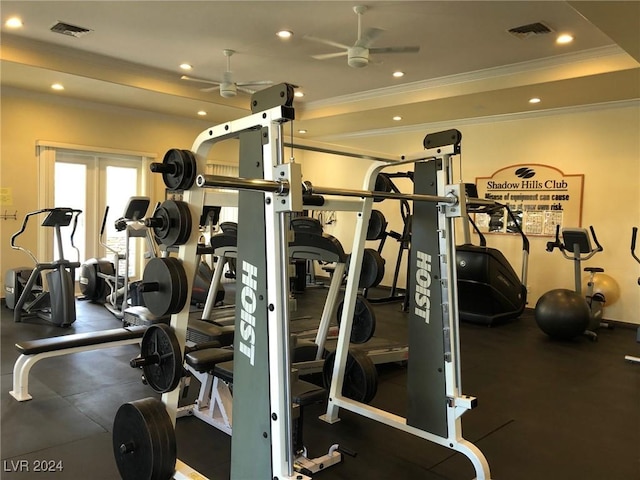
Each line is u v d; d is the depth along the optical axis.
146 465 1.83
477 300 5.65
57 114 6.43
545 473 2.40
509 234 6.76
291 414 1.57
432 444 2.68
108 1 3.99
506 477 2.36
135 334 3.47
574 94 5.57
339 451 2.53
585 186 6.13
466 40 4.63
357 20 4.28
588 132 6.09
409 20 4.23
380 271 3.38
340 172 8.89
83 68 5.40
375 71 5.68
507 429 2.91
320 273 9.52
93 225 7.00
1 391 3.27
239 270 1.71
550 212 6.41
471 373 3.95
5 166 6.07
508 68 5.35
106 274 6.21
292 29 4.53
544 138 6.45
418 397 2.46
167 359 1.88
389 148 8.13
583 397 3.45
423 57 5.13
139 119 7.22
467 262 5.61
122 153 7.04
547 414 3.14
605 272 6.01
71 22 4.44
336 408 2.94
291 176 1.49
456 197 2.29
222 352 2.78
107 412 2.98
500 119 6.82
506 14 4.05
